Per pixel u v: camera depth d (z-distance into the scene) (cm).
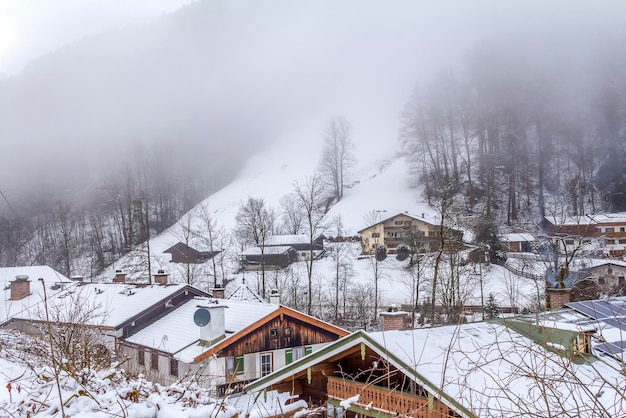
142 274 4775
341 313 3900
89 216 9725
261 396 1103
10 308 2619
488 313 2859
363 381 1014
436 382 724
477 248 4009
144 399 392
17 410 361
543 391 400
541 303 1847
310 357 1030
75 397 361
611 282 2986
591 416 416
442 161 7756
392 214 6400
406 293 4181
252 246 5888
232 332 1923
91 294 2648
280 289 4241
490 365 771
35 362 739
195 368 1758
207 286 5034
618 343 918
